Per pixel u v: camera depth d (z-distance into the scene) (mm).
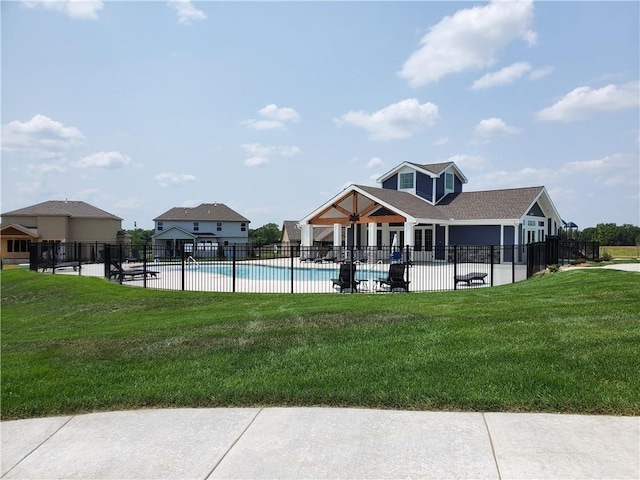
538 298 11188
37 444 4598
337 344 7508
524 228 33656
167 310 13406
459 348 6902
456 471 3764
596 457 3912
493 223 31938
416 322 8648
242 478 3789
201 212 65688
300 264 32031
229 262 34969
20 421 5199
